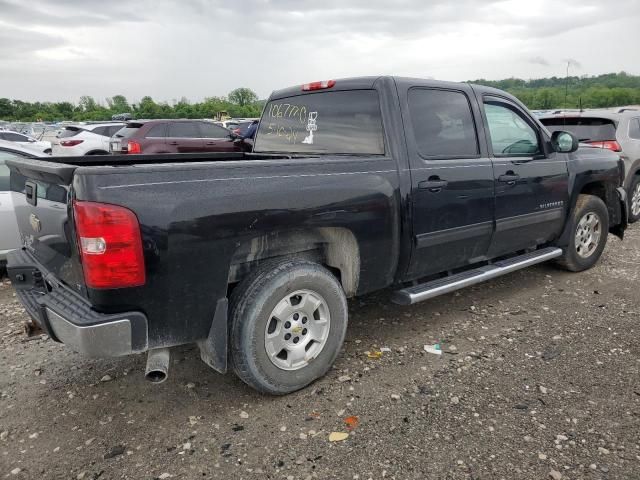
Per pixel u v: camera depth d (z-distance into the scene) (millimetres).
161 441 2777
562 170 4898
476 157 4113
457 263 4129
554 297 4832
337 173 3219
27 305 2949
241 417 2977
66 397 3236
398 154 3553
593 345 3807
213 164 2750
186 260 2617
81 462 2627
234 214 2744
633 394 3129
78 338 2451
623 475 2436
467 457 2584
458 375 3400
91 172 2385
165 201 2533
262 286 2934
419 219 3652
